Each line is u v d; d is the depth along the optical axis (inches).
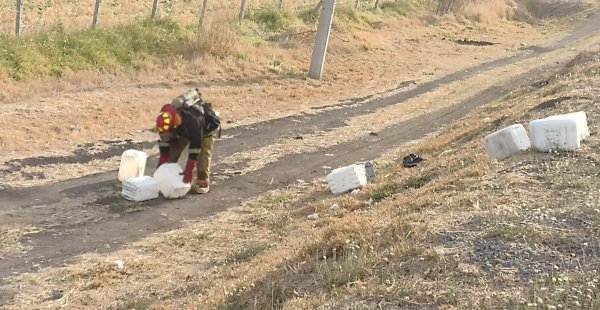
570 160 278.4
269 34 852.0
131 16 805.2
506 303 164.4
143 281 254.8
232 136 490.0
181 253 284.5
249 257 267.3
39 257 273.6
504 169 282.8
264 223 321.1
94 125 473.7
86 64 586.9
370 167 379.9
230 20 819.4
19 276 254.4
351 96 664.4
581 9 1524.4
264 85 654.5
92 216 323.6
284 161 439.5
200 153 366.0
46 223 310.5
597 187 242.1
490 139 313.3
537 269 183.2
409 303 170.1
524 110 426.3
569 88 445.4
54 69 559.2
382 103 642.2
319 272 204.8
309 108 601.0
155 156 429.4
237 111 565.6
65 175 379.2
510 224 210.7
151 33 676.1
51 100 505.7
